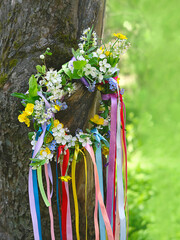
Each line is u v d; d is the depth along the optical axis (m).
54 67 1.31
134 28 3.73
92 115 1.41
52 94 1.19
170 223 2.70
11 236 1.52
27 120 1.16
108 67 1.22
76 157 1.26
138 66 4.82
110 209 1.31
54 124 1.19
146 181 3.24
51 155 1.18
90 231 1.62
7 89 1.30
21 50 1.30
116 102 1.31
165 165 3.98
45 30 1.29
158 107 6.26
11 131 1.34
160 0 5.85
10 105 1.30
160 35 5.94
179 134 5.30
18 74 1.30
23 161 1.39
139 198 2.81
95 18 1.38
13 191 1.45
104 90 1.31
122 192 1.29
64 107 1.21
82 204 1.55
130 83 5.30
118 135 1.30
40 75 1.21
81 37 1.31
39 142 1.16
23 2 1.28
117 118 1.30
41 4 1.27
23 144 1.36
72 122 1.32
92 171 1.55
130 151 3.95
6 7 1.31
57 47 1.30
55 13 1.28
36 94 1.17
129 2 4.70
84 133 1.31
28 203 1.45
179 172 3.74
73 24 1.32
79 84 1.25
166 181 3.50
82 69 1.18
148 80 5.95
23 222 1.48
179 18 6.01
